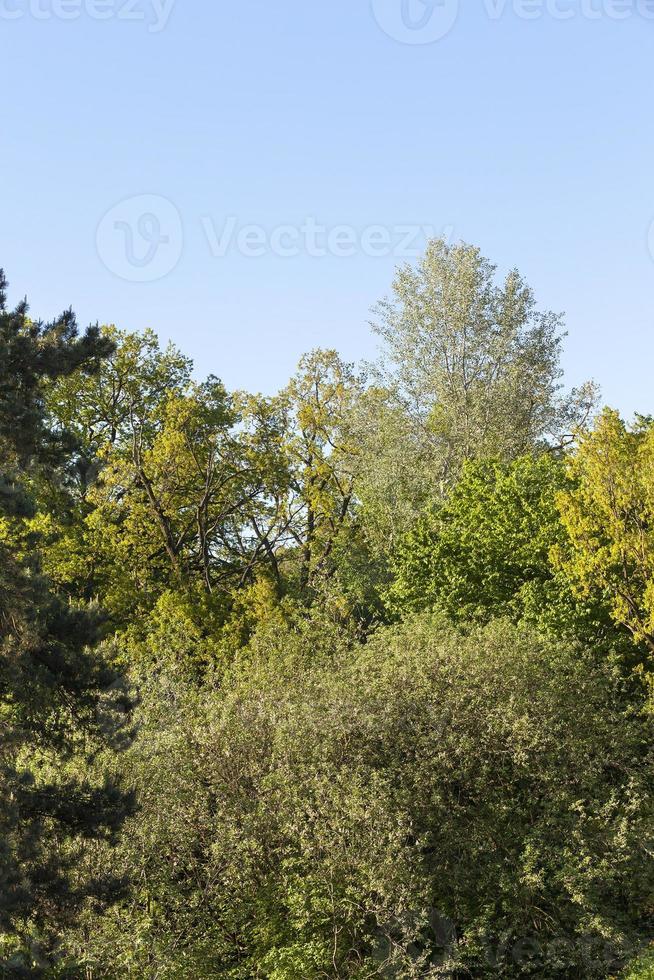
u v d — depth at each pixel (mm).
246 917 21109
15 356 17266
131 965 19094
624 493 26359
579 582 27547
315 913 20234
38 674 17297
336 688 23875
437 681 24094
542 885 20766
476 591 32719
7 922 15555
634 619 26438
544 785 23297
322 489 45750
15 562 17750
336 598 35781
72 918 17297
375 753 22719
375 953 20000
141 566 41812
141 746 22344
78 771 20031
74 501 19328
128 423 44938
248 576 45156
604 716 25000
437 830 22094
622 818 21891
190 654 37719
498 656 24844
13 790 16781
